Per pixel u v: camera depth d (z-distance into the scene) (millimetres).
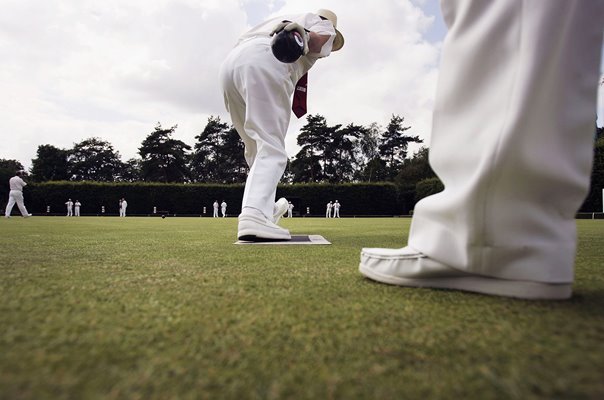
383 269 1472
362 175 57125
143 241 3816
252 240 3529
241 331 891
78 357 731
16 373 661
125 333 875
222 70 3832
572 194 1123
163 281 1538
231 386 615
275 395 584
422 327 910
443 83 1325
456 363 696
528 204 1118
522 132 1059
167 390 602
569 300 1131
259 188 3549
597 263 2023
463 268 1224
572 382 614
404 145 58656
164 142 56531
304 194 38312
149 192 38000
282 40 3064
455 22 1322
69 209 32625
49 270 1827
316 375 652
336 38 4117
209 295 1276
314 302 1172
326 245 3275
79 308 1101
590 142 1144
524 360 704
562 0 1040
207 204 38562
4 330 895
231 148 56500
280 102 3688
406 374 654
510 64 1119
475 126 1196
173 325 937
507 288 1169
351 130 56969
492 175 1104
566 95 1089
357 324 940
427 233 1340
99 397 578
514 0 1117
